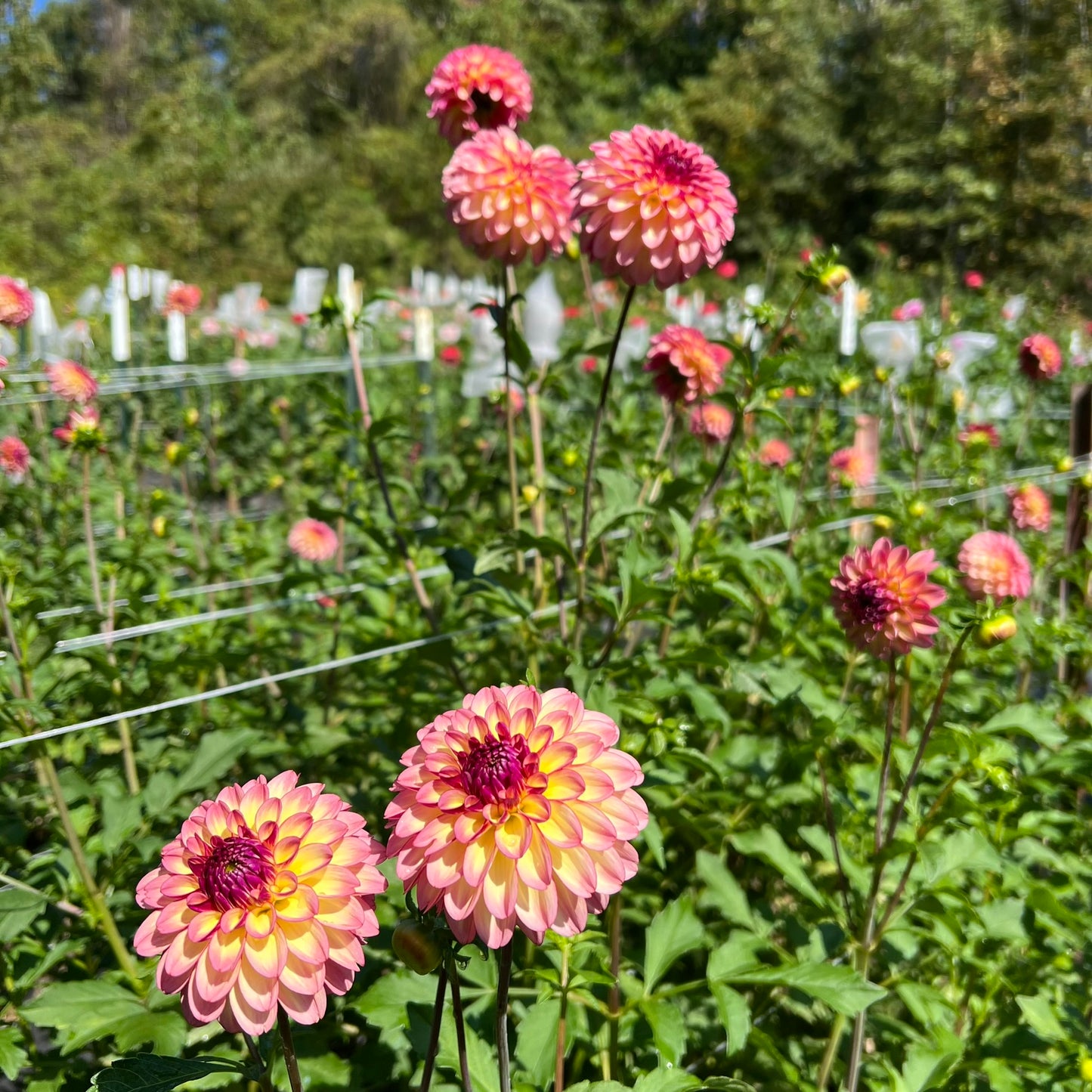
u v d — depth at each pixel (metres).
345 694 1.29
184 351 2.61
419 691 1.11
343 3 13.48
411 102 12.00
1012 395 2.26
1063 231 6.42
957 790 0.78
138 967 0.79
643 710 0.79
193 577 1.59
